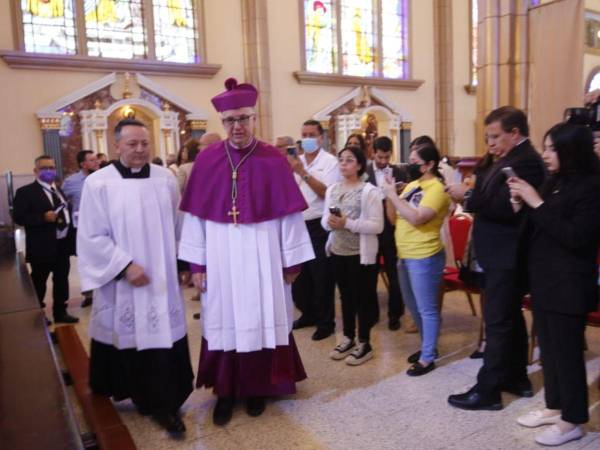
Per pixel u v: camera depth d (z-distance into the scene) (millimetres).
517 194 2318
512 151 2553
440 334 3934
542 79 5168
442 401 2852
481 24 5594
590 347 3578
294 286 4238
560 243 2211
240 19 11469
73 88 9844
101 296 2652
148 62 10352
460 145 15016
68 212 4613
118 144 2605
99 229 2555
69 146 9867
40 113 9438
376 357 3520
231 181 2658
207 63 11016
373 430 2588
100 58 9891
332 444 2479
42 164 4445
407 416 2707
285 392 2828
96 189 2549
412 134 14062
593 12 6715
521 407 2750
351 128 12664
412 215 3004
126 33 10398
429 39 14297
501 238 2562
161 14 10734
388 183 3111
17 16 9273
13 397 1562
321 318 3926
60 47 9797
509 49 5383
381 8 13422
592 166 2201
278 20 11891
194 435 2607
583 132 2191
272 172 2697
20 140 9438
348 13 12961
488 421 2619
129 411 2873
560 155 2221
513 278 2564
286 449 2447
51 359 1827
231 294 2674
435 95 14508
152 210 2609
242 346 2627
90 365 2756
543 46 5133
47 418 1439
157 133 10742
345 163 3365
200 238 2705
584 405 2320
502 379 2691
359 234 3318
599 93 2934
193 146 4453
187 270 2822
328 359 3514
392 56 13773
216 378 2766
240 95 2609
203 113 10992
